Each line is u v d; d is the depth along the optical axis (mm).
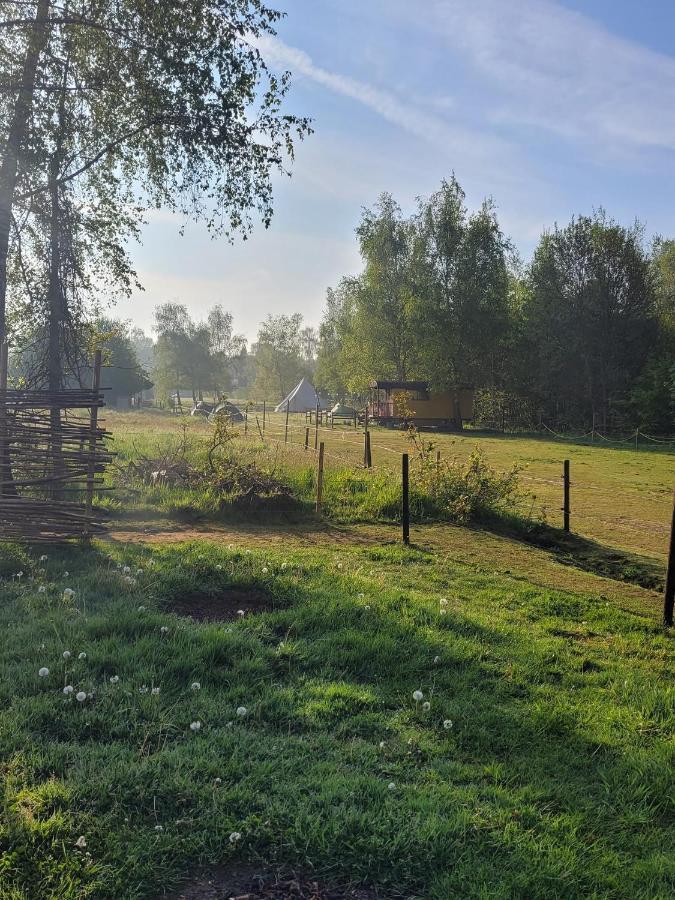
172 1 12172
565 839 3152
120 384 71438
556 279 46969
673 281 54531
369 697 4516
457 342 47562
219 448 19203
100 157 13977
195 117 12656
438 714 4438
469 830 3133
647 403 41375
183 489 12836
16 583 6484
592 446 35219
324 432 38500
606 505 15750
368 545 10078
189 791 3234
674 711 4691
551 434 44719
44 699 4031
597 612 7195
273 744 3803
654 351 45156
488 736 4156
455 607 6844
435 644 5551
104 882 2662
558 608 7266
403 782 3559
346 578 7477
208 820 3059
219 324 107938
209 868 2854
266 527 11180
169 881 2736
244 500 12039
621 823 3395
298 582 7195
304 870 2854
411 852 2951
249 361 142375
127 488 12453
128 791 3203
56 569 7145
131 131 13625
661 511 15180
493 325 47844
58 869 2697
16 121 11617
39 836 2850
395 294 49750
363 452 25062
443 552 9844
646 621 6996
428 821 3111
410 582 7844
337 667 5090
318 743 3887
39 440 8250
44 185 12609
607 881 2889
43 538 8000
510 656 5543
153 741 3777
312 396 69562
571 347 45906
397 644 5480
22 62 11945
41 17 11773
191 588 6637
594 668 5543
